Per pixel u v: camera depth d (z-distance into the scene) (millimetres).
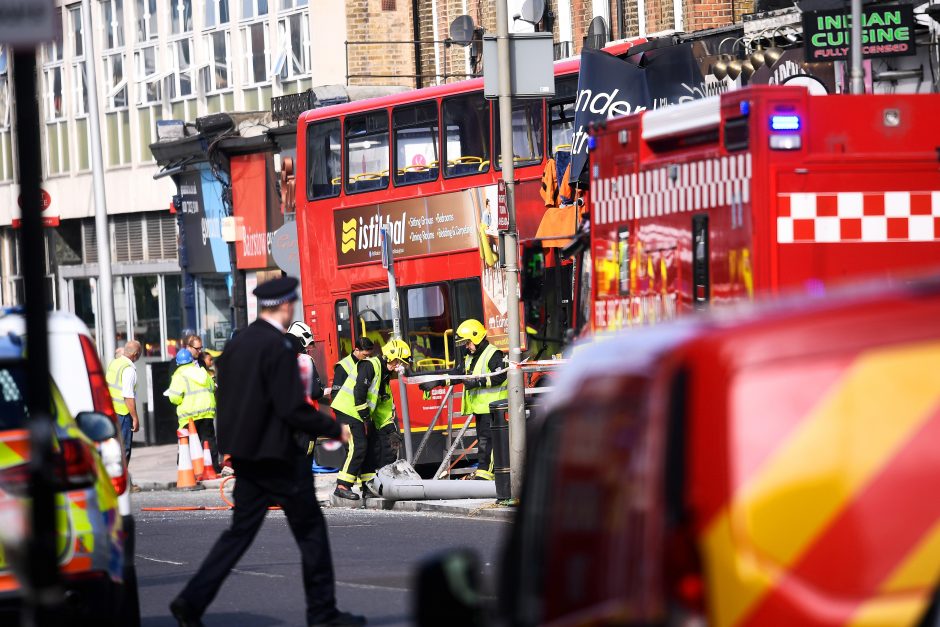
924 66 59594
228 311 112500
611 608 12180
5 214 142500
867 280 33844
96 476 26906
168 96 125312
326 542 30359
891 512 11867
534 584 13477
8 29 18250
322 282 76438
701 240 35344
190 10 123188
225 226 106375
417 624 12938
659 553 11719
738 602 11641
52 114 137500
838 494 11844
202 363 80125
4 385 26094
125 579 29797
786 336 12031
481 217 69500
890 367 12023
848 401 11945
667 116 36469
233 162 105312
